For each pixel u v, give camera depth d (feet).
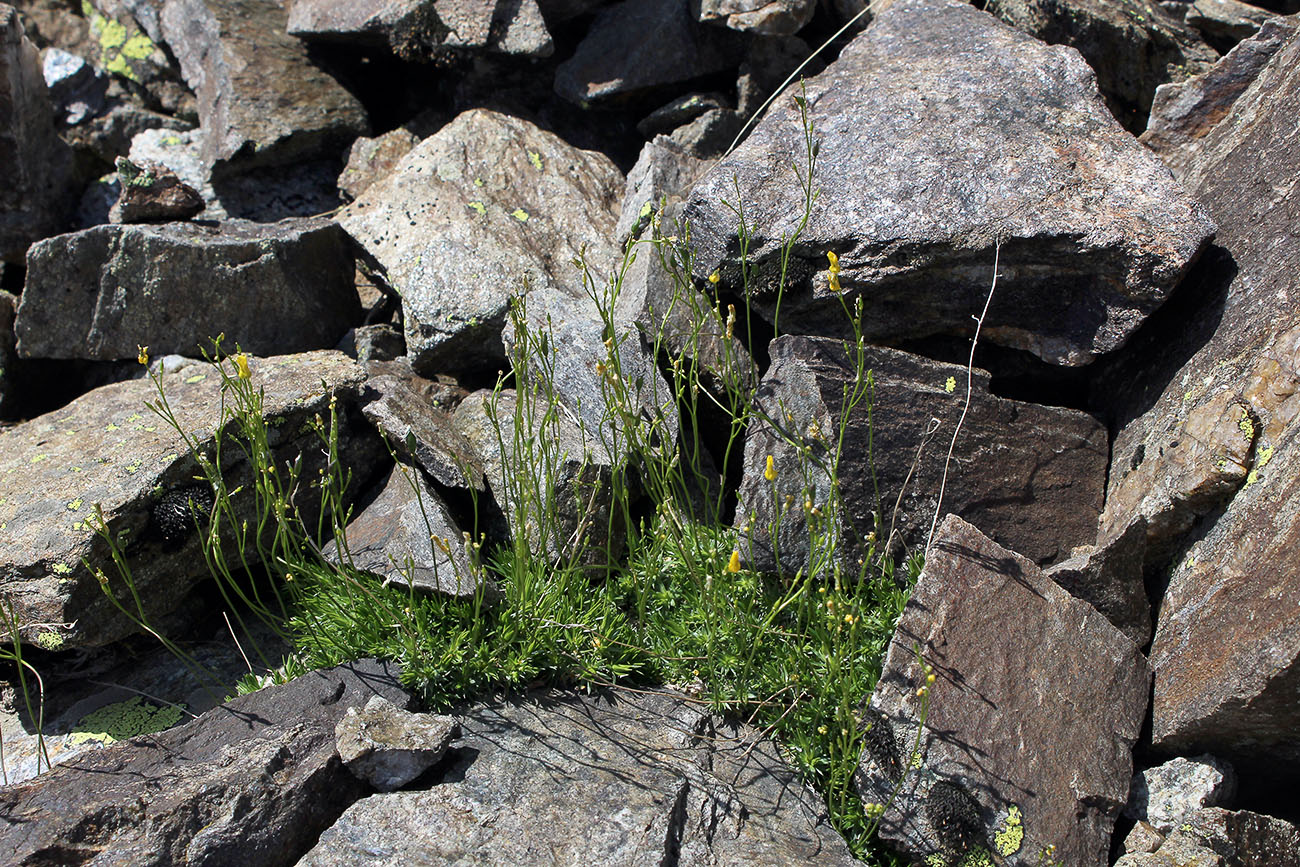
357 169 21.20
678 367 13.65
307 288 18.11
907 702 11.62
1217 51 20.97
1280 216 13.80
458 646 12.64
